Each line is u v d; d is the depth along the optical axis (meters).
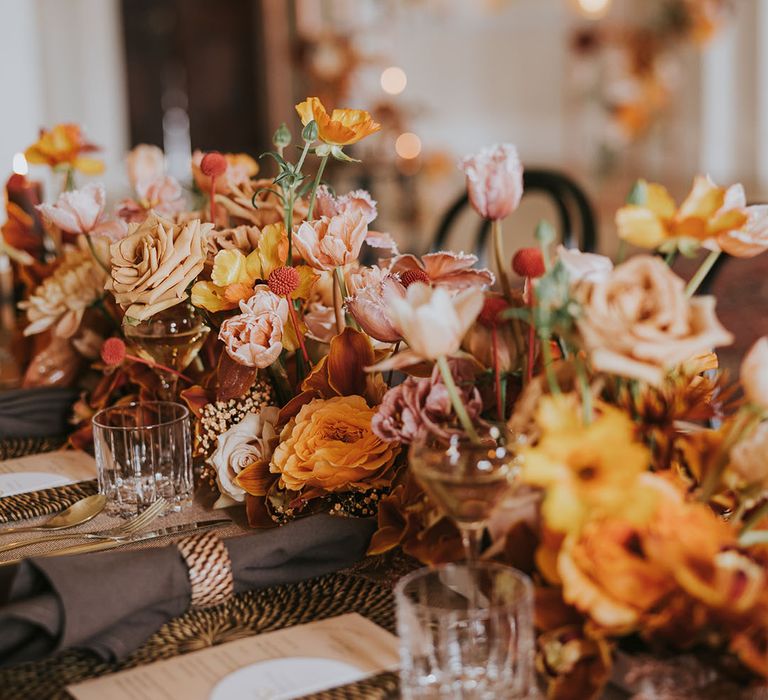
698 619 0.70
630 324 0.76
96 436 1.15
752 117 5.82
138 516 1.12
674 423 0.87
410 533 0.96
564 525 0.73
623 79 6.16
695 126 6.11
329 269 1.11
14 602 0.87
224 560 0.93
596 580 0.73
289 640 0.88
